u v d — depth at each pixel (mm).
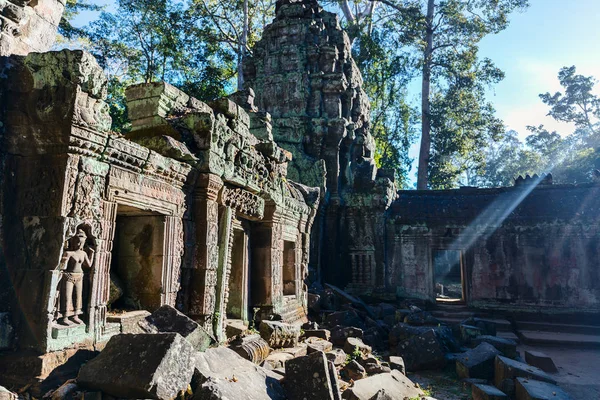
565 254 17703
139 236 6844
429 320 13625
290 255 12617
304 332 10609
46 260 4809
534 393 7355
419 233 19188
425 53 31031
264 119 12672
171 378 4203
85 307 5180
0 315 4660
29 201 4992
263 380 5363
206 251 7434
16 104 5145
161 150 6816
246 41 25219
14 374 4523
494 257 18438
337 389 5461
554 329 16547
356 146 21438
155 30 25000
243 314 9578
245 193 9188
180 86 25859
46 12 6035
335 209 19062
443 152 29562
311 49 20047
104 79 5281
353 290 18703
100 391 4305
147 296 6602
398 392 7145
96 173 5309
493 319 17438
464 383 9148
